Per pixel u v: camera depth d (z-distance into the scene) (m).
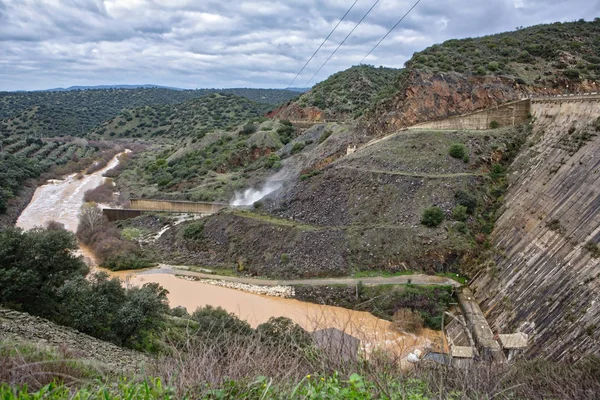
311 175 66.94
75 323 27.30
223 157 97.75
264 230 59.19
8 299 29.22
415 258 47.19
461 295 41.00
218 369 9.20
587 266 30.81
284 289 48.84
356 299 44.44
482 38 97.19
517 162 55.53
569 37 89.38
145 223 76.38
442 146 61.34
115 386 10.91
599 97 46.94
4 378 9.34
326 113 109.38
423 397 9.32
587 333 26.91
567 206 37.88
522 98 67.69
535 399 10.81
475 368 11.09
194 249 63.81
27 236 32.34
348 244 51.53
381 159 62.78
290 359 10.21
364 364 9.98
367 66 143.88
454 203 51.22
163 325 29.22
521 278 36.62
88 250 65.81
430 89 74.25
